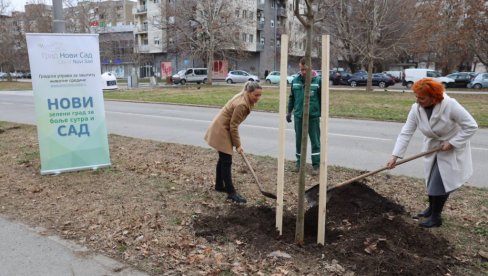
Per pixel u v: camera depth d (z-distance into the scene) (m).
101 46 62.03
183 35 42.97
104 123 6.96
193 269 3.59
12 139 9.84
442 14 32.81
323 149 3.83
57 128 6.60
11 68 71.00
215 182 5.86
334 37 40.09
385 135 10.84
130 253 3.89
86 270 3.61
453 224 4.51
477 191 5.70
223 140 5.26
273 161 7.50
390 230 4.18
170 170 6.79
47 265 3.70
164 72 46.66
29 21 63.88
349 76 42.19
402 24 35.66
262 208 4.98
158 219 4.68
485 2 29.84
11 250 3.98
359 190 5.07
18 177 6.45
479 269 3.58
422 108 4.24
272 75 45.28
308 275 3.47
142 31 68.12
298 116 6.64
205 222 4.60
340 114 15.08
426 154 4.24
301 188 3.95
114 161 7.48
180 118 14.56
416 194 5.54
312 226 4.48
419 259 3.67
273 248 3.96
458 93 27.78
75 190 5.76
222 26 41.16
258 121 13.52
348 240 4.05
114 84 32.38
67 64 6.55
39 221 4.67
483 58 34.47
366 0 31.86
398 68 68.62
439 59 45.44
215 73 53.72
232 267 3.62
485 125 12.64
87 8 59.84
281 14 66.19
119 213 4.87
